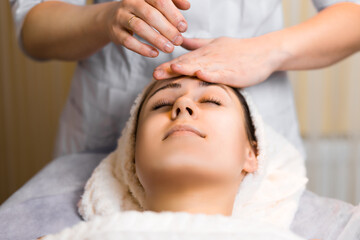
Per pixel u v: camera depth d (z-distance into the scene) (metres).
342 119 1.90
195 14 0.96
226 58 0.84
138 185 0.88
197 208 0.76
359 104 1.88
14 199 0.93
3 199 2.07
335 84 1.87
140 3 0.76
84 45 0.98
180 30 0.76
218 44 0.87
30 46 1.07
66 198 0.94
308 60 0.93
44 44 1.03
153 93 0.86
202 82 0.84
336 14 0.96
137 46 0.79
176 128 0.75
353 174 1.94
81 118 1.11
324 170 1.95
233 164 0.77
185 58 0.84
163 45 0.76
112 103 1.05
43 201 0.92
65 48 1.02
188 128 0.75
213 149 0.75
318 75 1.85
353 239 0.83
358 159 1.92
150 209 0.79
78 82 1.10
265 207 0.92
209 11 0.97
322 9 1.04
